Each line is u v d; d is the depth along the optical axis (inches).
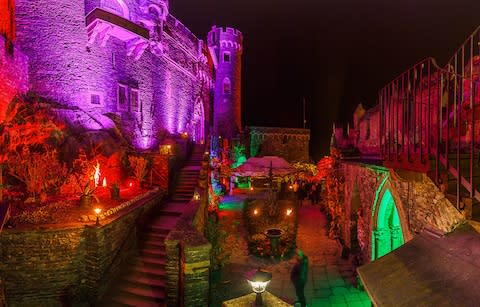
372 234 414.6
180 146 913.5
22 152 516.7
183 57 1190.3
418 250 215.5
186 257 335.0
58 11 655.8
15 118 534.9
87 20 692.1
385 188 363.3
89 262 373.1
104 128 717.3
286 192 1036.5
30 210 442.3
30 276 361.7
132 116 834.8
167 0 1005.2
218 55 1635.1
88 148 649.0
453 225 218.2
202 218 556.1
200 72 1403.8
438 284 172.1
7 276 356.2
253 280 236.2
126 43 807.1
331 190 684.1
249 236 649.0
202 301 340.2
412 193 287.1
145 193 578.6
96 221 379.2
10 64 538.6
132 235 457.1
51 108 623.2
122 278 406.9
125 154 719.7
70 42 669.9
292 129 1724.9
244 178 1365.7
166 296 357.7
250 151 1651.1
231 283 443.2
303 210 908.0
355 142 767.1
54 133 595.2
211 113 1668.3
